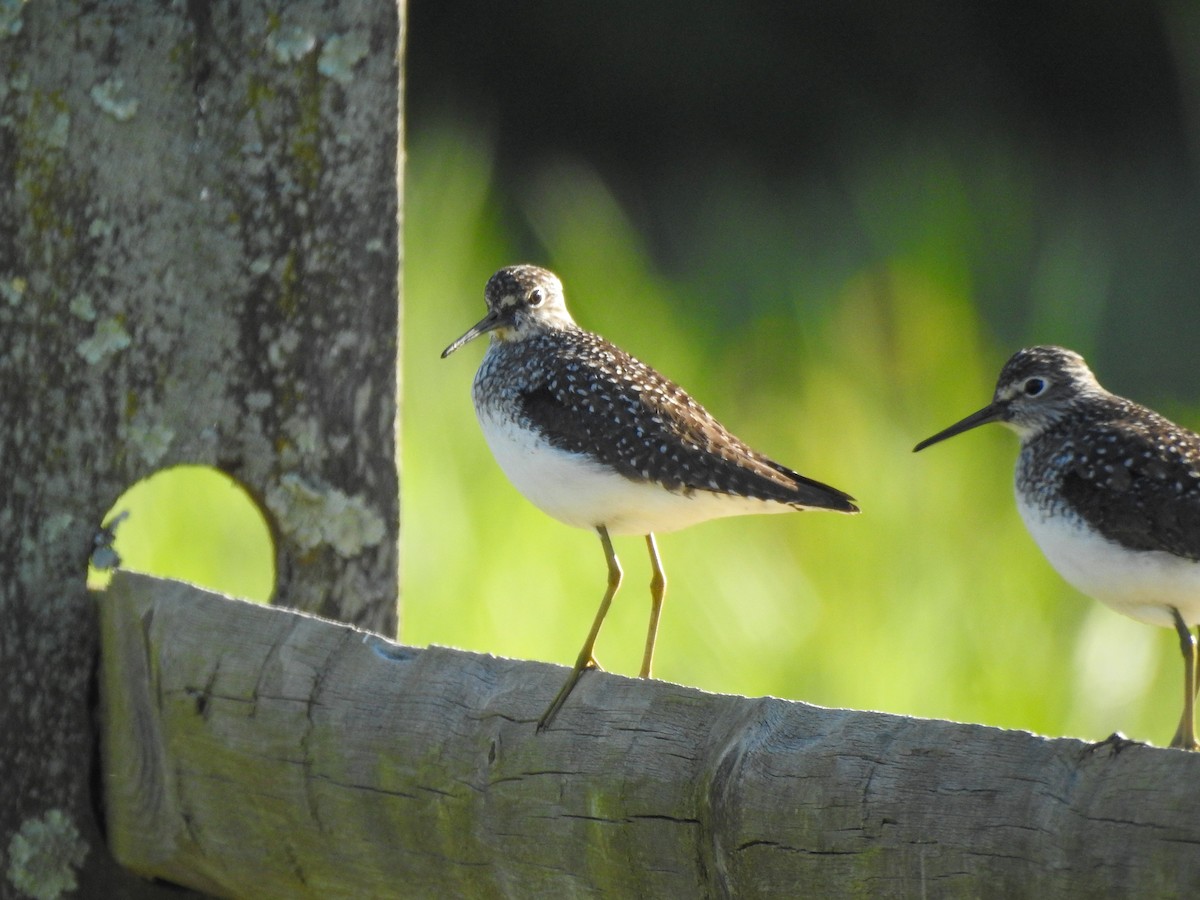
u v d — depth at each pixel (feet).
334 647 21.42
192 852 23.25
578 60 109.50
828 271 62.90
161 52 23.97
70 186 23.56
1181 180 101.55
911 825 14.97
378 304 25.96
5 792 23.93
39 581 23.88
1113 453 26.96
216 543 46.01
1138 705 42.93
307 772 21.11
